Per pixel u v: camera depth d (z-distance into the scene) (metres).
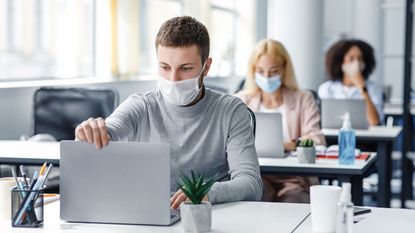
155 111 2.33
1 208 1.89
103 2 5.80
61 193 1.85
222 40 8.89
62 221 1.86
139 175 1.80
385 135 4.16
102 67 5.84
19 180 1.88
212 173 2.32
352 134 3.09
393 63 9.08
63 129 4.07
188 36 2.15
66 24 5.48
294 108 3.65
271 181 3.49
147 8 6.70
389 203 4.68
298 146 3.18
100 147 1.82
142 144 1.79
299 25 6.68
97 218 1.84
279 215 1.92
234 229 1.75
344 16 9.30
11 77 4.88
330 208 1.71
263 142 3.31
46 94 4.10
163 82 2.20
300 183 3.47
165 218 1.79
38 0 5.14
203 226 1.71
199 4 7.87
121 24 5.95
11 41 4.87
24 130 4.59
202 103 2.31
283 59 3.65
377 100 5.29
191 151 2.30
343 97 5.18
